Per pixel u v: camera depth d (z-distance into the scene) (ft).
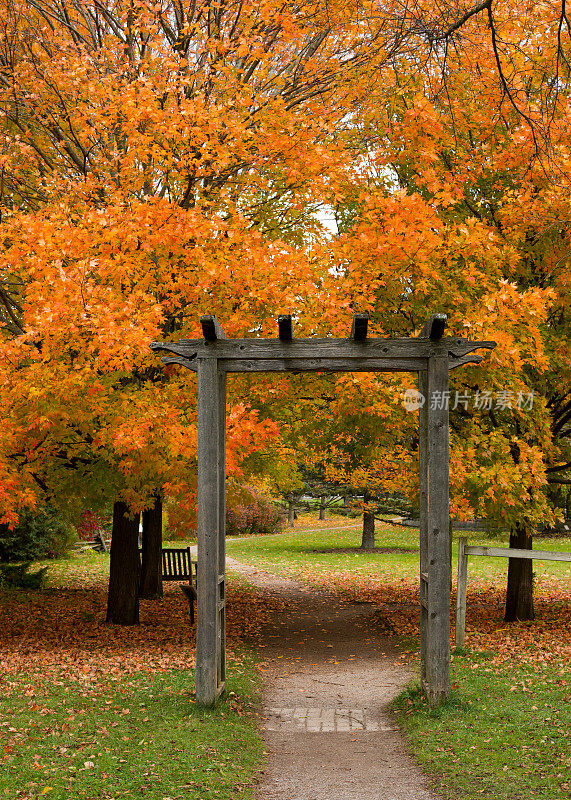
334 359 22.47
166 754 17.52
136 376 32.04
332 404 31.76
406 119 31.09
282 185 33.65
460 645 30.17
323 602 52.39
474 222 29.22
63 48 30.76
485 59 25.80
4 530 68.59
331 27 33.45
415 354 22.02
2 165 30.55
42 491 32.50
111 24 34.47
